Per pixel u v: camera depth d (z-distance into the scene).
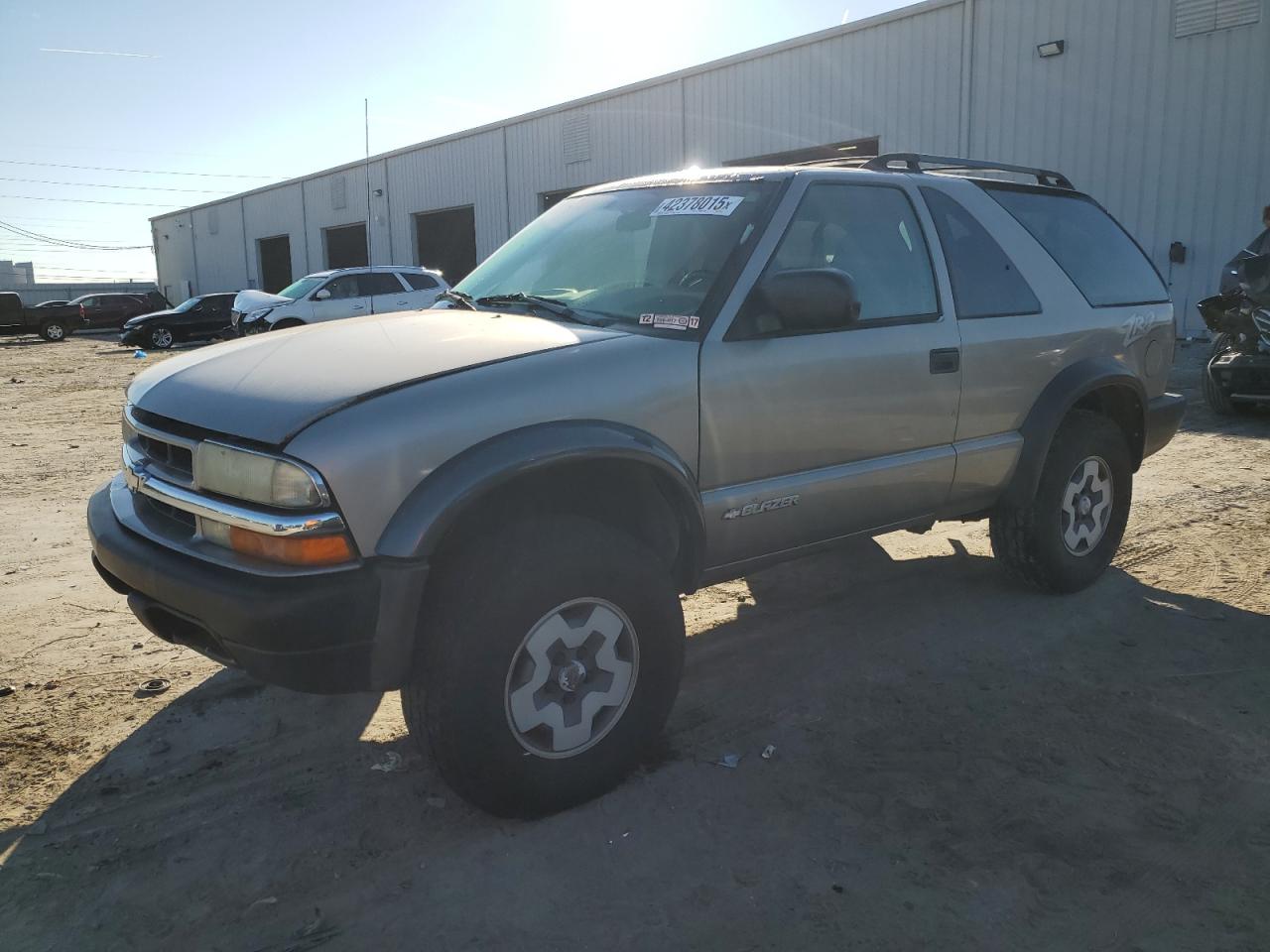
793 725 3.25
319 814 2.75
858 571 4.86
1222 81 14.11
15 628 4.12
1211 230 14.45
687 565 3.03
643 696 2.83
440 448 2.43
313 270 39.88
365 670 2.39
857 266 3.49
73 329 31.23
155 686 3.55
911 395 3.55
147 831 2.67
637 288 3.25
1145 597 4.42
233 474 2.44
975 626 4.10
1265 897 2.39
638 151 23.72
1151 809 2.76
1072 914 2.33
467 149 29.55
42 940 2.26
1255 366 8.38
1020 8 16.19
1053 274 4.25
